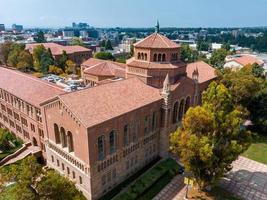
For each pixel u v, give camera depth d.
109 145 51.72
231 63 155.62
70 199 33.56
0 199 34.59
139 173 61.31
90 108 49.59
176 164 64.81
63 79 130.12
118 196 52.91
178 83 67.19
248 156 71.25
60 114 51.25
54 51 176.75
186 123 50.84
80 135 47.69
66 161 54.41
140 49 69.62
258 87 85.94
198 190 55.84
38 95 66.56
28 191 31.11
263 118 84.06
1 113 84.25
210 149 45.00
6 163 61.44
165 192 55.16
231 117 51.59
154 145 66.56
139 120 57.91
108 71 94.25
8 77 83.19
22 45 175.75
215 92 59.91
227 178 60.62
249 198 53.84
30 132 70.06
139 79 67.38
